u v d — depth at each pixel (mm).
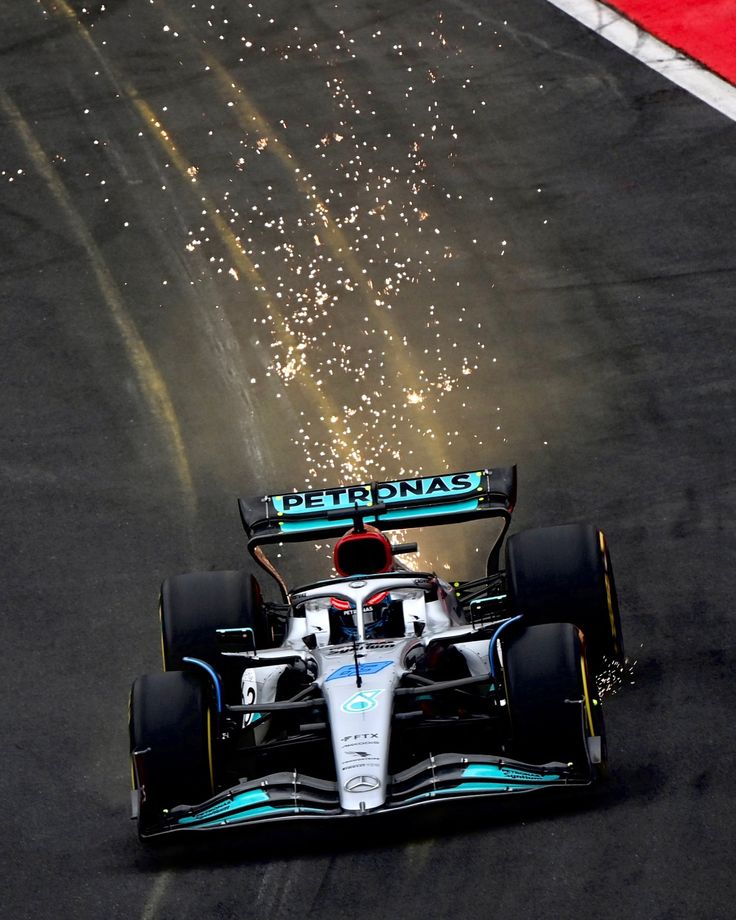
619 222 54062
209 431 45781
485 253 53531
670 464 40656
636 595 34938
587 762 25906
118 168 62562
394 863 25953
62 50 72625
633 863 25109
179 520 41625
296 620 30875
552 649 26547
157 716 26516
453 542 39312
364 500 32344
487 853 25844
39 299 54375
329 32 71375
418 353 48281
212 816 25828
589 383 45219
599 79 63875
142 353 50500
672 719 29703
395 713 26641
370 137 62312
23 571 39906
